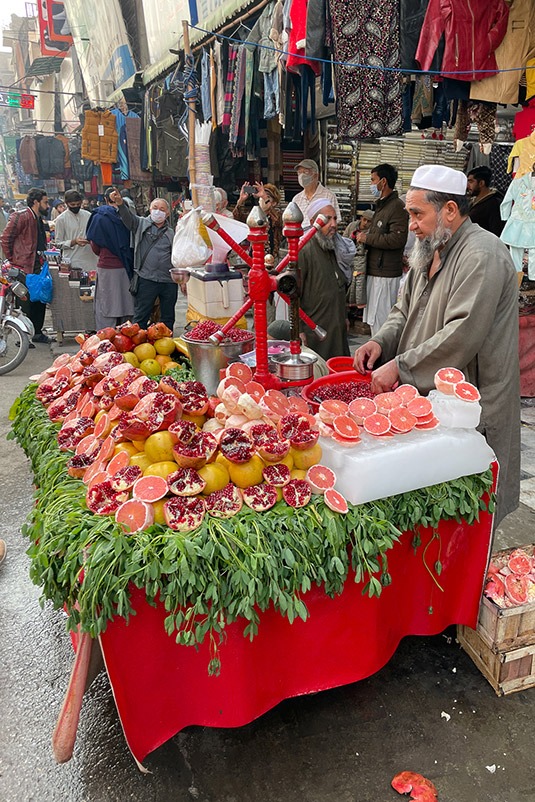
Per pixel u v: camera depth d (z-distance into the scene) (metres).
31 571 1.60
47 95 21.02
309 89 4.58
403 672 2.22
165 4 7.17
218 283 3.41
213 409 1.93
